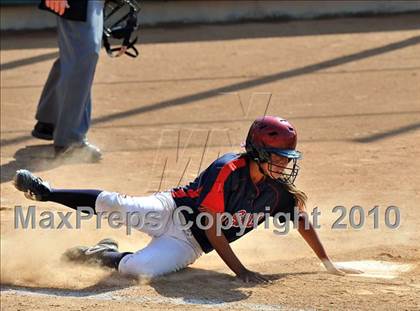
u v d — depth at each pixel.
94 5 20.56
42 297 12.57
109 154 21.41
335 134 22.22
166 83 28.58
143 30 37.09
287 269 13.55
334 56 31.14
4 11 37.31
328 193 17.53
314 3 37.84
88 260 13.91
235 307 11.68
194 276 13.16
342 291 12.22
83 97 20.83
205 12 38.03
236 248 14.90
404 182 18.14
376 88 26.67
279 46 33.28
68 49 20.73
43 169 20.30
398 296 11.94
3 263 14.06
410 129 22.39
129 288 12.69
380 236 15.10
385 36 33.62
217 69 30.16
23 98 27.38
